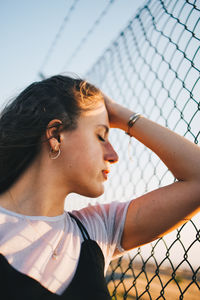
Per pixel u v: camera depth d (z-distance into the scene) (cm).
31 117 93
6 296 73
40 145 93
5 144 93
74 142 90
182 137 99
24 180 92
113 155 96
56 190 92
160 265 107
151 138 103
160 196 95
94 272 88
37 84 102
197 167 90
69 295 80
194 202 88
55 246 86
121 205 107
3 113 105
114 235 101
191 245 97
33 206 90
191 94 115
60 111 91
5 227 84
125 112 116
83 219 103
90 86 102
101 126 96
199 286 91
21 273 77
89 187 91
